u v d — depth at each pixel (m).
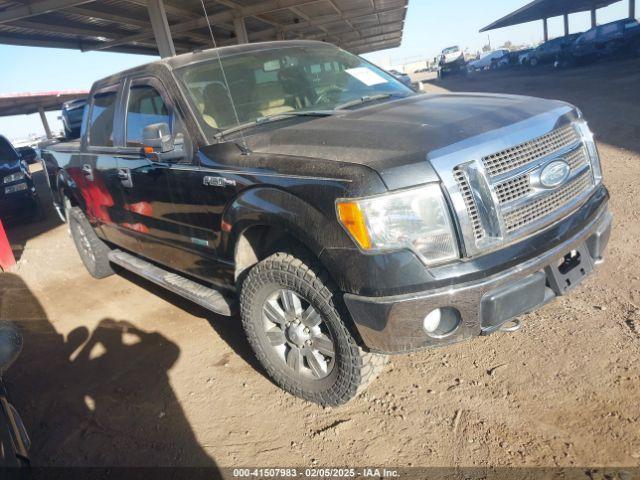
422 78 47.94
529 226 2.37
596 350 2.85
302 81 3.69
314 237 2.37
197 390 3.22
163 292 4.96
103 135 4.34
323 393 2.76
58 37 13.95
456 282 2.17
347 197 2.21
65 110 14.57
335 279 2.35
